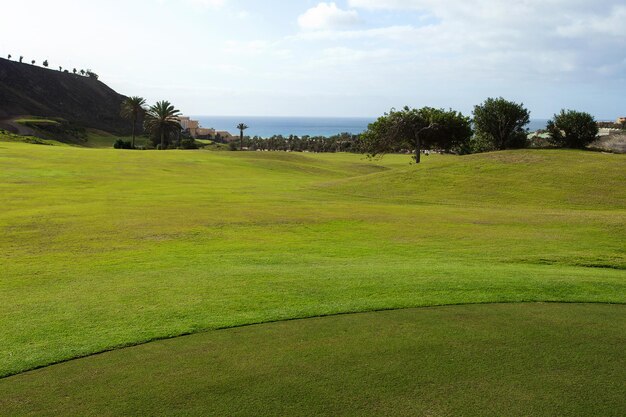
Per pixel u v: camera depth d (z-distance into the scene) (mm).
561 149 33906
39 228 14961
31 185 26812
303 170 51219
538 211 19672
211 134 155750
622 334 6305
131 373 5191
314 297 7926
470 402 4535
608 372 5168
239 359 5523
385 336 6223
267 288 8453
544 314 7129
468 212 19359
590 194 22922
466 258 11555
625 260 11109
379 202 23062
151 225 15758
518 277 9164
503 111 37875
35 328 6555
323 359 5508
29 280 9188
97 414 4379
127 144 82312
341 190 27344
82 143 108812
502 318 6941
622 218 16672
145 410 4434
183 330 6441
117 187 27688
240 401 4574
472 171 28578
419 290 8305
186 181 32844
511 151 32781
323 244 13344
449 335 6258
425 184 27000
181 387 4863
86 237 13789
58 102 134125
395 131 48219
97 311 7262
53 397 4699
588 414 4340
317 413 4352
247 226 15969
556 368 5262
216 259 11180
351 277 9180
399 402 4535
